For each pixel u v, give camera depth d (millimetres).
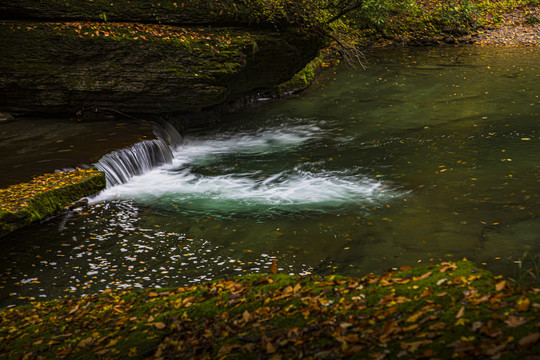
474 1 27531
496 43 23188
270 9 13938
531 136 11516
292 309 4043
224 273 6590
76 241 7629
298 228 7828
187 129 14570
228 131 14352
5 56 12211
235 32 13656
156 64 12633
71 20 12570
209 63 12945
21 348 4441
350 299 3992
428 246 6844
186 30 13117
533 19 25281
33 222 8148
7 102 12734
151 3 13031
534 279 5406
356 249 6984
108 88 12586
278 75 15438
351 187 9648
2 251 7336
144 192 9859
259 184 10234
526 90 15539
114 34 12352
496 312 3225
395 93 16594
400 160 10875
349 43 17125
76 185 8922
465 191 8750
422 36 24312
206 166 11648
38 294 6273
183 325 4211
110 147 10820
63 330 4703
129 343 4070
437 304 3545
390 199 8805
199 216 8531
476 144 11352
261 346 3500
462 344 2951
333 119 14727
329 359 3166
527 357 2686
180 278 6527
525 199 8102
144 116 13445
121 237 7750
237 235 7695
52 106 12734
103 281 6527
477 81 17031
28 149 10734
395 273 4410
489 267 6047
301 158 11742
